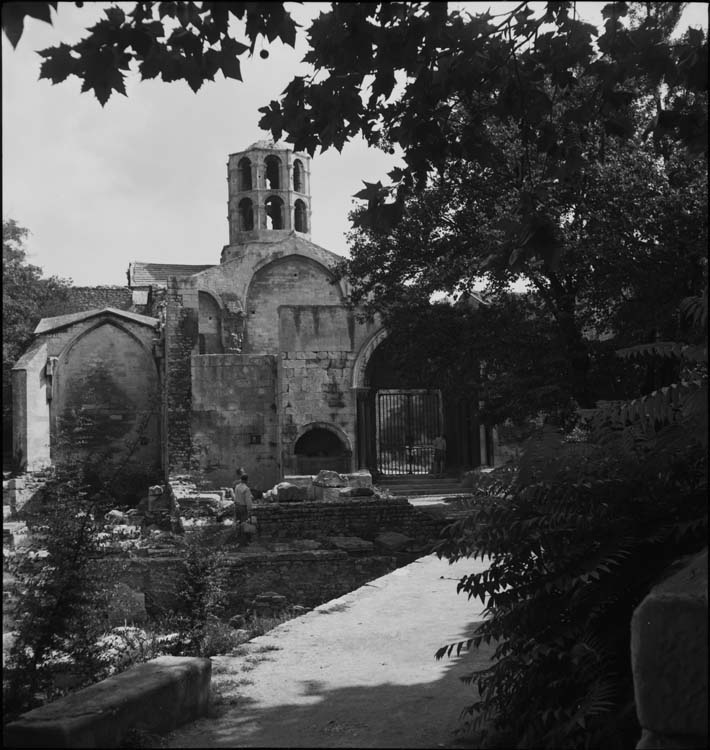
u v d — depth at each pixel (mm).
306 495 27328
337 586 19969
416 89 7168
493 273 19375
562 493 5707
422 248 21766
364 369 34562
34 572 6910
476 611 11523
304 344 34344
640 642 4148
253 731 6188
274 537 23359
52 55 5438
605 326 19641
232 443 34938
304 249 45156
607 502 5754
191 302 37969
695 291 16500
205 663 6734
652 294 16609
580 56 7148
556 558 5742
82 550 7094
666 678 4086
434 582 14164
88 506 7281
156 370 42312
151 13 5453
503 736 5691
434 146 7633
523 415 20453
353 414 34344
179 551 18031
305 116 7191
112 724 5352
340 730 6238
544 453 5953
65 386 41344
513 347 20484
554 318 20891
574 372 18984
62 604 6812
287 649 9312
